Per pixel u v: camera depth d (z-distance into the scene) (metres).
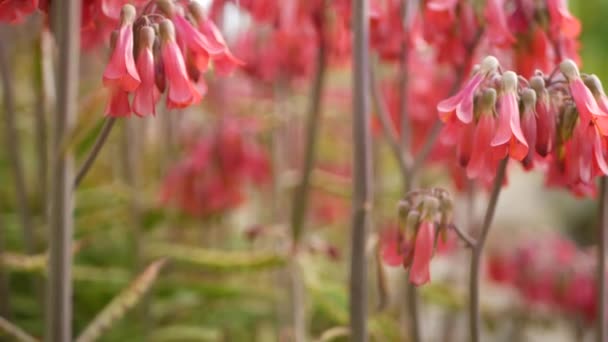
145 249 0.82
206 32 0.54
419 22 0.62
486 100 0.52
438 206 0.54
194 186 0.82
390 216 0.92
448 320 1.02
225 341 0.91
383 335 0.72
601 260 0.59
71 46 0.53
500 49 0.59
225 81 0.94
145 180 1.02
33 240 0.71
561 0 0.57
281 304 0.86
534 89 0.53
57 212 0.55
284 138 0.99
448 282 1.03
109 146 1.03
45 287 0.74
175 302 0.86
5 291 0.71
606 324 0.62
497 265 0.89
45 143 0.72
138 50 0.52
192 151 0.85
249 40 0.81
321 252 0.75
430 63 0.73
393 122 0.75
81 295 0.82
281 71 0.83
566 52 0.59
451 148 0.71
